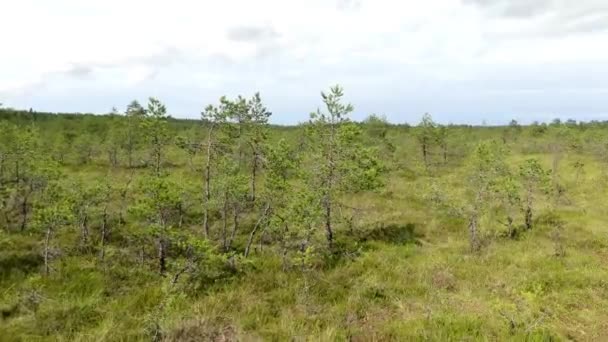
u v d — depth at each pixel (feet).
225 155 47.67
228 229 44.88
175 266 31.50
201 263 31.76
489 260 38.22
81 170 79.87
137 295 28.76
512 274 34.68
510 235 46.14
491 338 24.49
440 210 52.47
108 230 41.81
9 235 39.68
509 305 28.22
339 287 31.60
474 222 44.62
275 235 41.42
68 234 40.55
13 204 47.44
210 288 30.01
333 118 45.78
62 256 35.58
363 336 24.75
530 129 144.56
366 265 36.60
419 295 31.22
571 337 25.61
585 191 69.87
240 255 33.60
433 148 108.88
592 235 45.09
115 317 25.86
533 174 51.55
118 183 57.77
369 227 48.73
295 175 49.57
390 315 28.04
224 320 25.70
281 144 46.73
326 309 28.17
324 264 36.63
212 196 43.62
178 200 35.47
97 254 36.70
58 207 35.86
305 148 63.77
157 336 23.67
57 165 48.06
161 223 34.63
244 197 44.06
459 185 66.74
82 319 25.63
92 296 28.30
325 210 41.91
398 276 34.32
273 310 27.66
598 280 33.09
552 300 29.86
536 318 27.17
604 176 78.64
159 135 53.83
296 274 33.60
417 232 48.39
